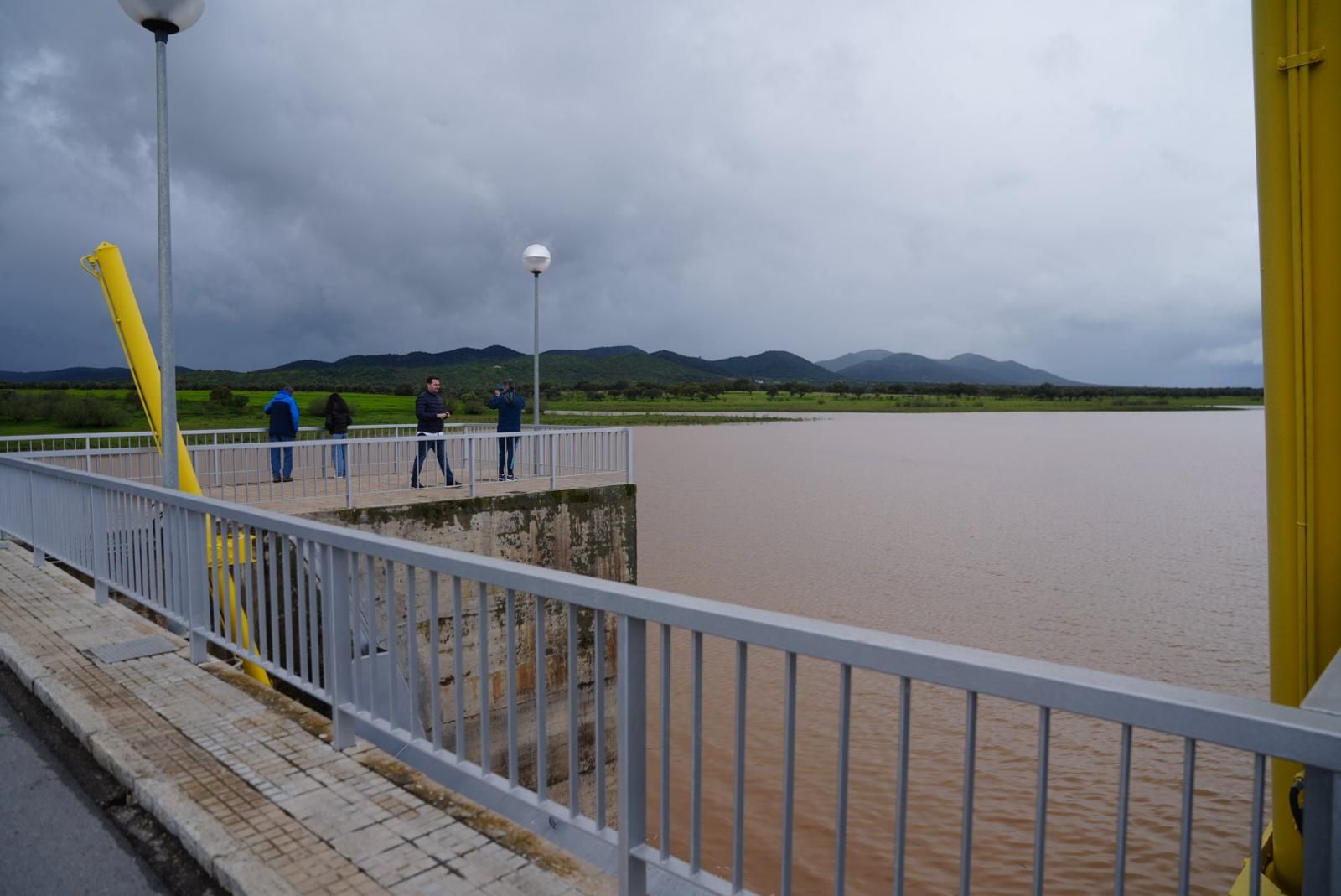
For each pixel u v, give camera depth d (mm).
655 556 29531
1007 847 10453
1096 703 1931
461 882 3346
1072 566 30156
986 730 14086
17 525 9883
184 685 5676
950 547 32875
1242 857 10234
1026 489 54625
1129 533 38062
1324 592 3498
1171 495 52719
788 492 49469
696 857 2807
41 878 3621
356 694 4480
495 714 13375
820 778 12211
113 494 7324
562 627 14070
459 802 4004
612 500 16188
